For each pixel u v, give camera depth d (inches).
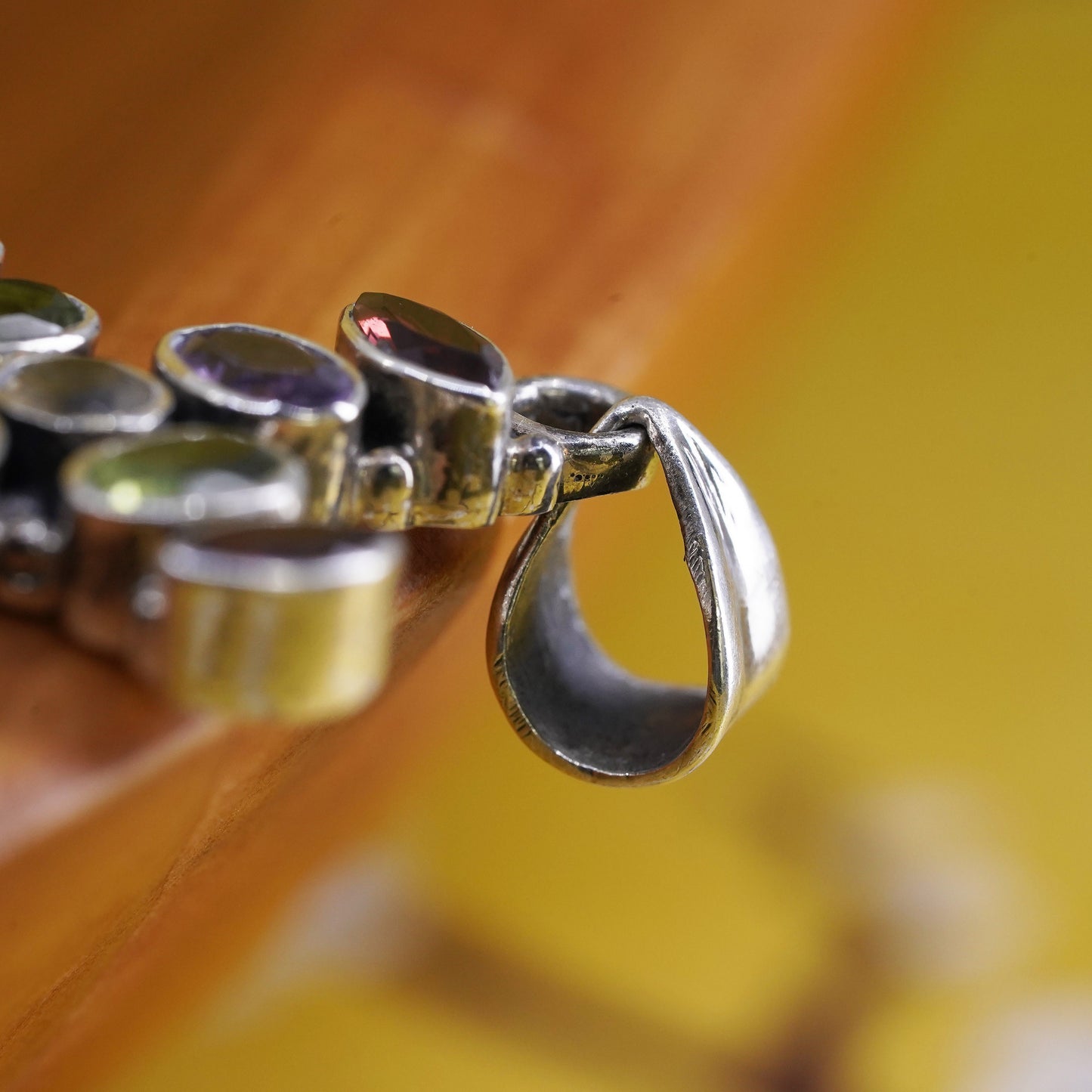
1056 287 14.6
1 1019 4.3
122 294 6.3
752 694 5.4
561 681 5.5
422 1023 11.3
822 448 14.1
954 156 14.9
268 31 7.8
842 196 12.6
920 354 14.6
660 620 12.9
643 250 7.5
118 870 4.3
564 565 5.6
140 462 4.1
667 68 8.6
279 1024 10.9
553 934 12.0
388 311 4.8
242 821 5.0
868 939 12.1
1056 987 11.9
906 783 13.0
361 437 4.7
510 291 7.0
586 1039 11.3
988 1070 11.4
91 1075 7.9
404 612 5.0
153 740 4.1
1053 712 13.2
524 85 8.3
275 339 4.5
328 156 7.3
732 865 12.6
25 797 4.1
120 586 4.1
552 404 5.7
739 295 8.9
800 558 13.8
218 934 7.8
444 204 7.2
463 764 12.8
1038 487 14.1
